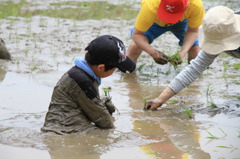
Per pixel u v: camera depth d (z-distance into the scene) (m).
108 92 7.51
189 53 9.72
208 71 9.52
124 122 6.62
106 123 6.32
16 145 5.62
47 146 5.61
